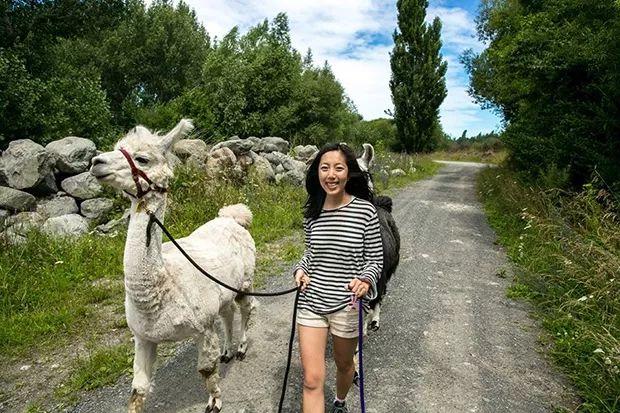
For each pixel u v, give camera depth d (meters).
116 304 5.38
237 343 4.53
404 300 5.81
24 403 3.57
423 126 38.34
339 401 3.08
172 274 3.00
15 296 5.25
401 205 13.15
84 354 4.29
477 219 11.54
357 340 2.88
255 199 10.20
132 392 2.90
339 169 2.68
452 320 5.23
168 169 2.89
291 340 2.81
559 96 11.28
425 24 36.97
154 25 31.58
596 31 10.02
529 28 11.38
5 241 6.23
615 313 4.78
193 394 3.66
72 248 6.46
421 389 3.82
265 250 7.75
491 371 4.16
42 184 8.02
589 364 4.11
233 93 22.89
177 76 33.56
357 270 2.70
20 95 11.08
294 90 24.66
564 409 3.59
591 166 9.65
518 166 15.77
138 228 2.76
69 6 17.08
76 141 8.90
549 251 7.08
